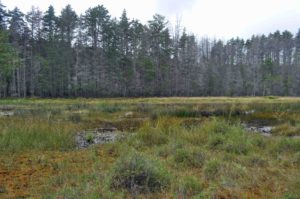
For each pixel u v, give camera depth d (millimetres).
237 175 5980
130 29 62906
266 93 72750
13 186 5418
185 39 66062
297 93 75938
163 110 20406
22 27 58438
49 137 9211
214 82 66938
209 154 7336
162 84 61344
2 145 8258
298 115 18703
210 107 22656
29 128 9695
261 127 15680
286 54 85938
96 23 61188
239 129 10086
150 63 59219
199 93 65000
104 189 4922
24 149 8328
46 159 7246
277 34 96562
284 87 74500
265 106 23078
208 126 10172
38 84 53938
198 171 6371
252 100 39719
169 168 6344
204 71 68062
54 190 5184
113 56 59281
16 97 48906
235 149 8180
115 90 58688
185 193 4988
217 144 8578
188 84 63688
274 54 86375
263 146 8922
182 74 63562
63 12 61312
